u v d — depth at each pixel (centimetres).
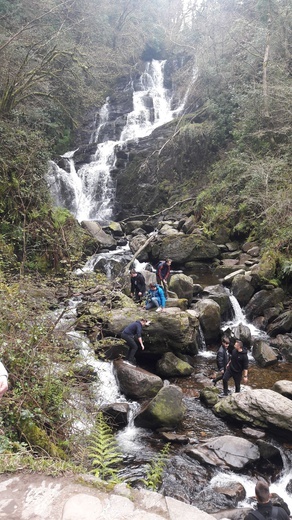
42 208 1377
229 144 2127
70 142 2655
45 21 2083
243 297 1271
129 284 1240
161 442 671
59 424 535
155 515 252
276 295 1203
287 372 925
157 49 3469
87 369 717
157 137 2609
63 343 627
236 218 1769
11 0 1927
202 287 1366
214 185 1973
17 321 561
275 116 1733
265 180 1508
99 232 1839
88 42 2231
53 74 1645
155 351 945
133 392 789
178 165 2372
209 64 2283
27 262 1221
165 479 574
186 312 1007
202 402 800
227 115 2158
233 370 812
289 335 1080
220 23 2433
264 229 1551
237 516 495
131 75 3192
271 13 1888
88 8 2398
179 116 2750
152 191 2392
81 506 255
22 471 293
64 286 773
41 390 527
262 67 1894
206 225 1809
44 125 2098
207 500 541
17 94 1541
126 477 568
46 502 259
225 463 607
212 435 690
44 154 1459
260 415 690
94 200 2412
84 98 2075
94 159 2558
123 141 2673
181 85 2939
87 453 487
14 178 1290
